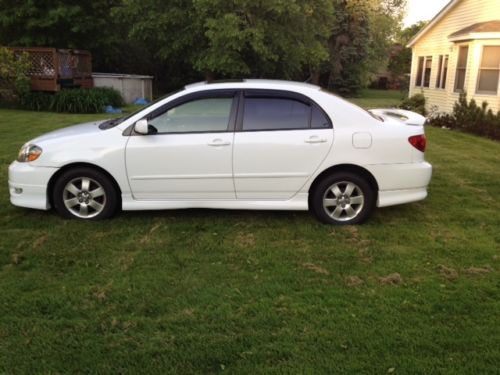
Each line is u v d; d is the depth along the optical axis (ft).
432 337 10.59
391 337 10.58
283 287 12.89
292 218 18.30
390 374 9.36
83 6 65.21
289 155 16.97
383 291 12.73
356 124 17.16
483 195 22.53
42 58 56.85
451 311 11.75
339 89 119.96
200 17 66.03
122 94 70.85
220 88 17.33
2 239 15.96
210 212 18.90
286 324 11.10
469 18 56.70
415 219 18.70
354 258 14.87
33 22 60.44
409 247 15.87
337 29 113.09
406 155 17.34
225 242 15.99
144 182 17.22
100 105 55.83
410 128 17.52
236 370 9.47
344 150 17.02
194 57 72.18
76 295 12.36
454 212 19.72
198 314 11.52
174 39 71.77
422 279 13.50
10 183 17.76
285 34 68.39
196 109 17.20
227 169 17.07
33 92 57.00
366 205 17.61
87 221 17.63
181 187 17.29
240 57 67.51
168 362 9.72
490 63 50.90
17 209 18.94
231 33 61.87
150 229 17.03
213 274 13.66
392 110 20.76
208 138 16.92
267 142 16.89
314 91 17.38
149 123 17.24
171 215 18.48
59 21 62.18
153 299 12.21
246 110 17.17
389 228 17.58
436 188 23.63
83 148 17.08
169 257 14.78
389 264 14.47
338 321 11.23
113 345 10.27
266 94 17.24
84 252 15.02
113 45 74.43
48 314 11.50
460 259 14.96
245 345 10.29
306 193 17.47
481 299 12.36
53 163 17.15
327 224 17.67
